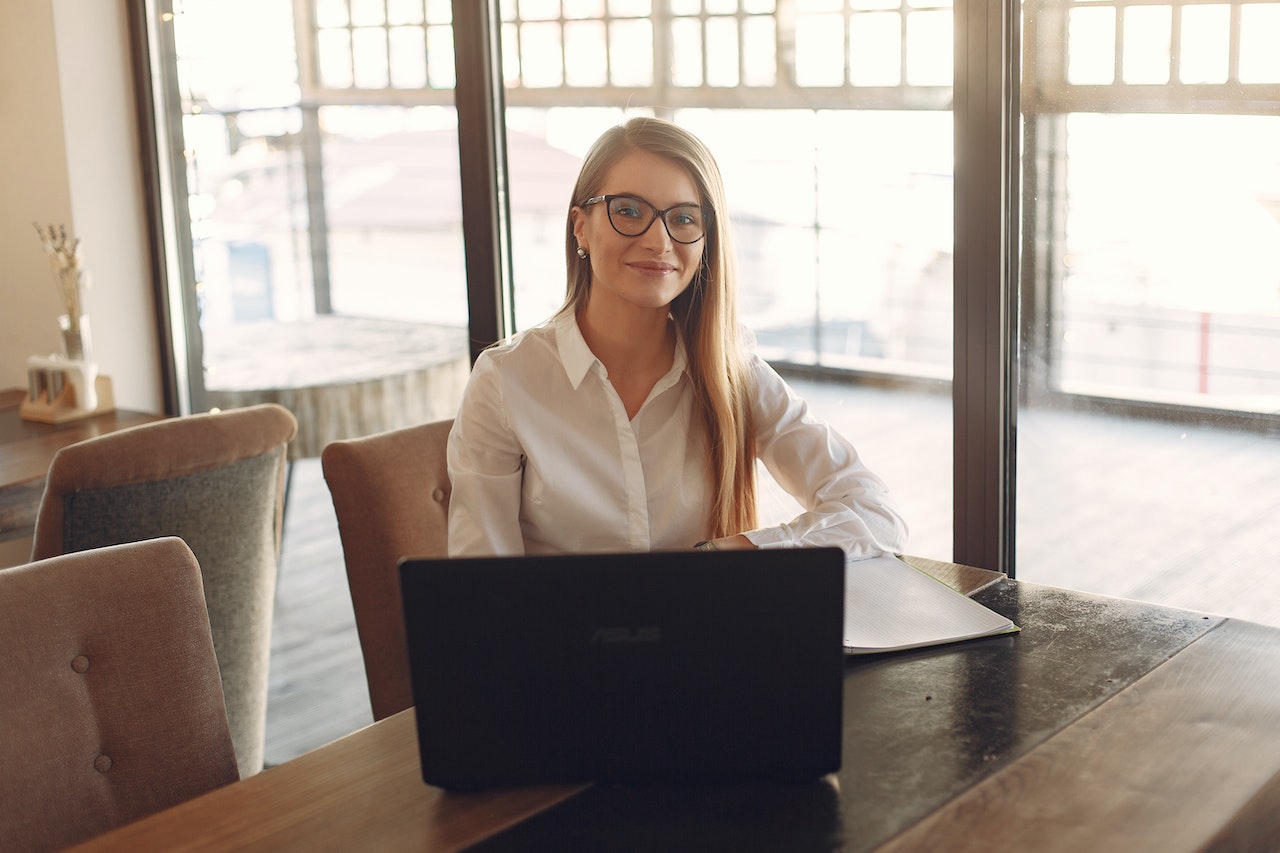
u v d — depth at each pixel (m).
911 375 2.19
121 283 3.22
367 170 3.05
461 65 2.50
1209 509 1.96
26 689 1.36
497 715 1.16
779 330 2.35
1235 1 1.79
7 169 3.23
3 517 2.56
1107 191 1.93
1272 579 1.93
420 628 1.14
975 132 1.96
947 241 2.10
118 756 1.42
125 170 3.20
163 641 1.46
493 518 1.75
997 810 1.10
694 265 1.70
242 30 3.10
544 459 1.75
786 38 2.23
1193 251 1.89
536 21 2.48
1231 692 1.32
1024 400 2.06
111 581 1.44
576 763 1.17
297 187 3.15
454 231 2.97
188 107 3.20
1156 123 1.88
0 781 1.33
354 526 1.95
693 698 1.15
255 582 2.40
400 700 1.98
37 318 3.29
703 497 1.82
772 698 1.15
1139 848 1.04
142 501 2.16
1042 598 1.61
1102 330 1.98
